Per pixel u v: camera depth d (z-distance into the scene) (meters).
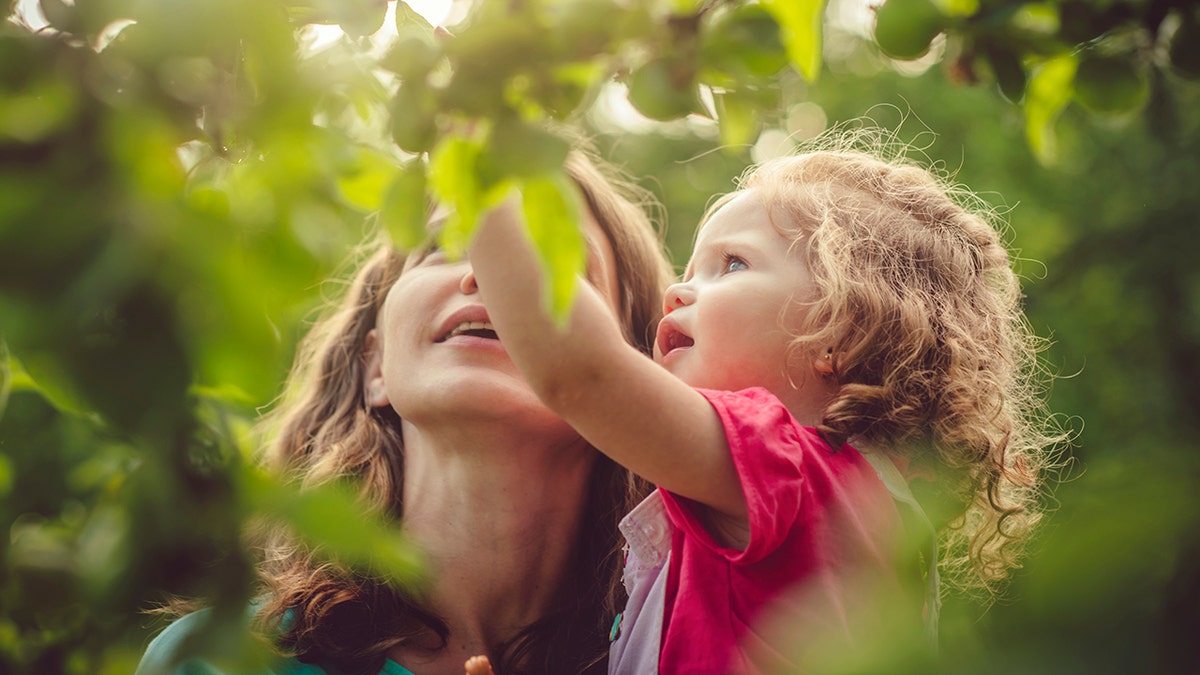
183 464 0.53
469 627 1.84
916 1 0.80
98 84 0.54
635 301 2.21
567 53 0.61
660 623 1.60
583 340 1.31
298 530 0.54
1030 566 0.43
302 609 1.75
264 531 1.67
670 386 1.43
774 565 1.44
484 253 1.29
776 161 2.11
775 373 1.80
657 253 2.31
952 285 2.01
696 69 0.63
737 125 0.68
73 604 0.62
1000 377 2.12
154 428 0.50
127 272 0.47
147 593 0.56
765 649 1.38
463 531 1.85
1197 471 0.43
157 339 0.48
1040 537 0.45
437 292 1.81
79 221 0.48
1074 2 0.80
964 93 9.91
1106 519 0.42
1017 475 2.19
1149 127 8.38
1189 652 0.40
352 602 1.75
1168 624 0.40
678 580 1.59
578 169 2.19
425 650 1.81
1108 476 0.47
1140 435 8.05
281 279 0.54
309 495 0.54
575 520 1.94
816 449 1.56
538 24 0.60
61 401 0.53
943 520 1.60
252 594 0.58
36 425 1.19
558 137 0.59
